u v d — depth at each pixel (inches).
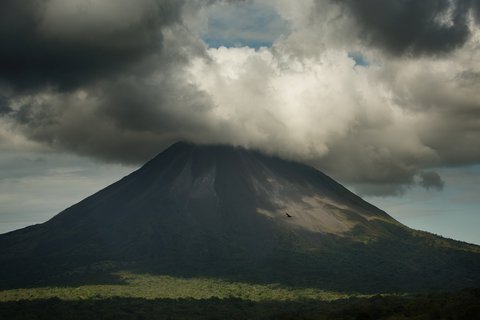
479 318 5644.7
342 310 7519.7
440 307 6422.2
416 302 7490.2
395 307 7140.8
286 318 7647.6
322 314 7588.6
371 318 6806.1
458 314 5880.9
